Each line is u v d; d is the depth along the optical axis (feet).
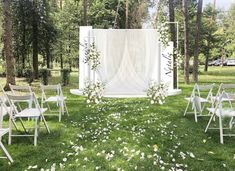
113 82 37.86
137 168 15.05
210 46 96.32
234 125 23.27
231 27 121.60
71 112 28.63
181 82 61.93
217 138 20.39
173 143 19.19
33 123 24.25
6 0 41.32
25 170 14.97
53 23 64.28
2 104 18.84
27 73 59.31
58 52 76.48
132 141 19.30
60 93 26.37
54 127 23.06
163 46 35.12
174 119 25.64
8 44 41.88
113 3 82.23
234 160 16.55
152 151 17.58
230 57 168.04
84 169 15.02
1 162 16.17
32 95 19.94
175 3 78.64
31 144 18.95
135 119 25.17
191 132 21.66
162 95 32.53
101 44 37.63
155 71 37.50
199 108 25.49
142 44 37.68
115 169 15.02
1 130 17.06
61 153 17.31
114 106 30.94
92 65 35.68
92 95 32.91
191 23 82.58
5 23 41.60
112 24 80.89
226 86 23.88
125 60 37.88
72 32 76.13
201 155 17.21
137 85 37.81
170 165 15.51
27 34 60.08
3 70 68.74
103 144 18.74
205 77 79.25
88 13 79.46
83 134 20.93
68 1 79.10
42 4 60.49
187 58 55.57
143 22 85.66
